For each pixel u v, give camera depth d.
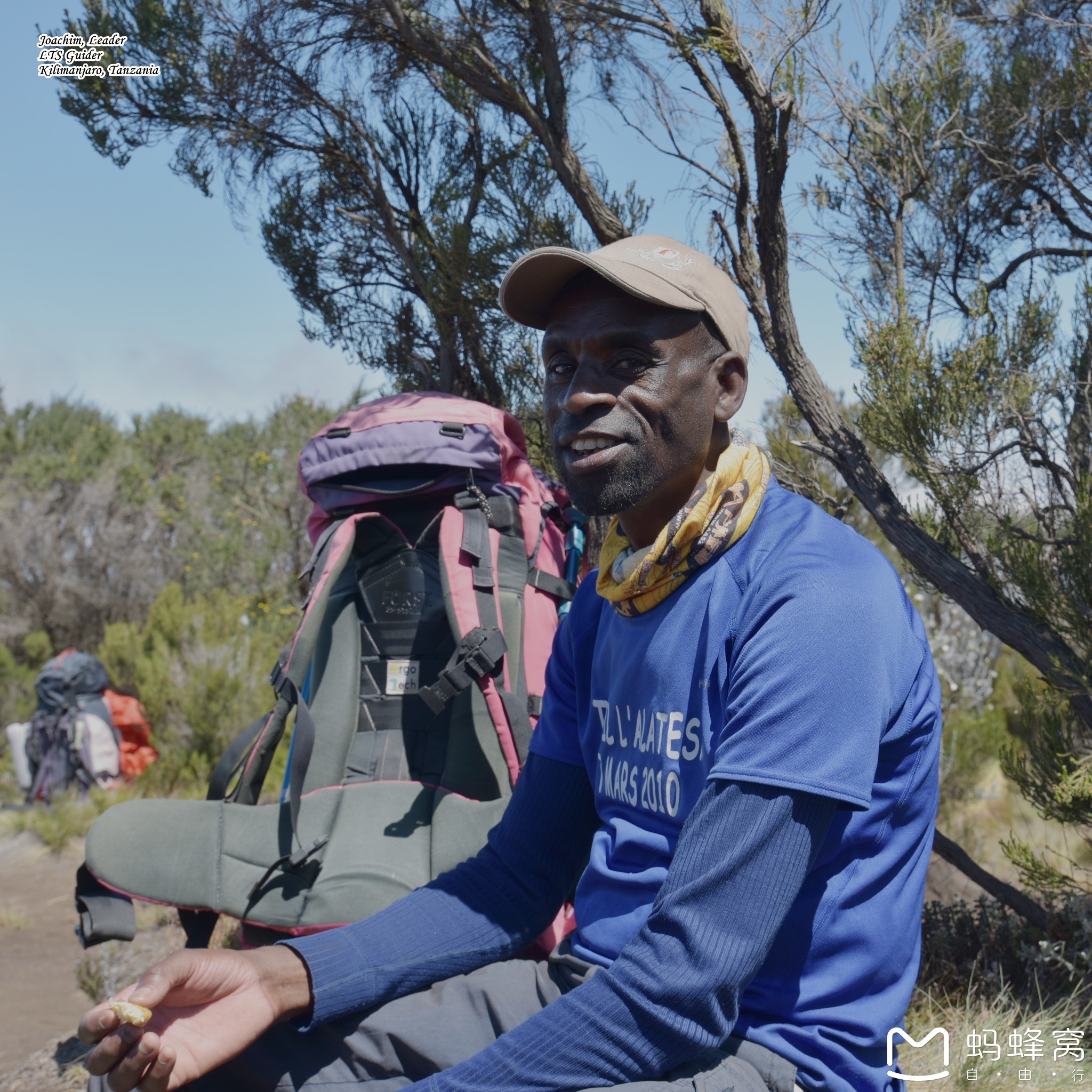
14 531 9.94
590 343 1.27
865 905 1.21
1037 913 3.18
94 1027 1.13
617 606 1.37
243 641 6.91
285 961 1.33
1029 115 3.46
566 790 1.55
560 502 3.19
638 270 1.25
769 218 2.98
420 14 3.82
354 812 2.43
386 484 2.84
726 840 1.10
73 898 5.00
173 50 4.26
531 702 2.61
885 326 2.98
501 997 1.36
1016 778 3.13
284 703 2.52
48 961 4.13
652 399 1.26
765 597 1.20
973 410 2.78
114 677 7.44
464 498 2.74
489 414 2.97
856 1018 1.19
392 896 2.23
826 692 1.11
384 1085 1.32
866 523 4.54
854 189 3.57
